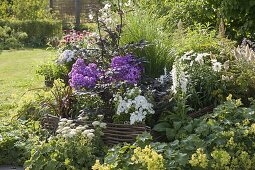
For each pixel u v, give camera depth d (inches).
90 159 166.6
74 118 199.3
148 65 223.0
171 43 232.8
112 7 288.0
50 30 636.1
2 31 602.2
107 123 181.5
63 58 255.0
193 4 293.3
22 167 183.3
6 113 258.2
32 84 344.5
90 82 191.9
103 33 267.4
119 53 211.3
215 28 277.0
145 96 187.6
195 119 172.1
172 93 186.2
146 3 299.6
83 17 729.0
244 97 195.3
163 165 143.3
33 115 213.2
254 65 195.5
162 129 176.1
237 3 261.7
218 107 171.0
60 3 744.3
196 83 196.5
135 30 235.9
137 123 177.3
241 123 163.6
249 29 268.2
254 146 156.2
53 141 171.3
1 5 699.4
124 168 147.8
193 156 144.6
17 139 192.4
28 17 684.1
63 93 205.5
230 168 148.3
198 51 224.7
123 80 193.5
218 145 152.6
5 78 374.6
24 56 502.3
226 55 211.9
